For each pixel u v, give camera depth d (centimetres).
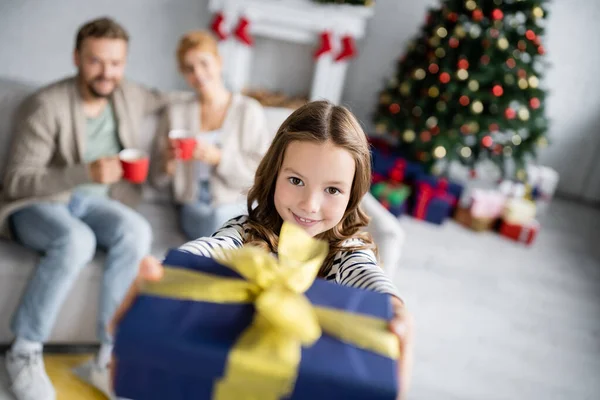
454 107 303
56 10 320
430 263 274
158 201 197
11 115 174
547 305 256
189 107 188
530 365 209
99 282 158
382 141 343
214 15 334
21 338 146
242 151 187
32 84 181
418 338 212
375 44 381
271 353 45
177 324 47
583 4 363
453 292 251
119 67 162
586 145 399
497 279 271
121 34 160
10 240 159
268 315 47
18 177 154
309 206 67
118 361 46
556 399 192
